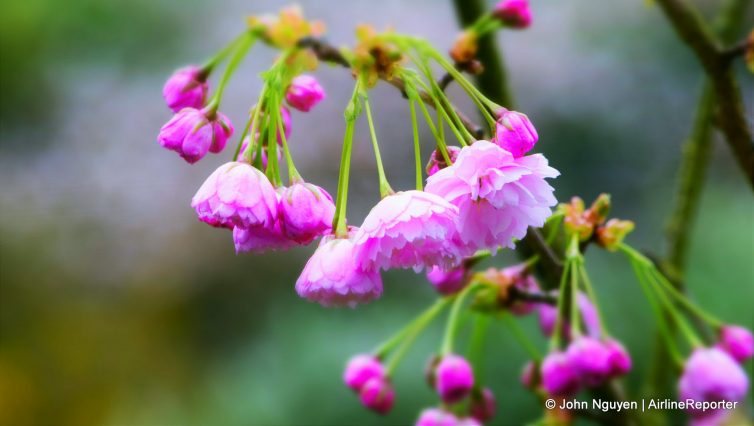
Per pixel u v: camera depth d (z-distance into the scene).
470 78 0.62
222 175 0.49
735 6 0.67
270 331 1.43
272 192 0.49
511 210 0.48
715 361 0.58
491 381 1.17
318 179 1.49
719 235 1.35
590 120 1.59
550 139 1.58
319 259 0.49
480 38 0.60
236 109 1.67
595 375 0.56
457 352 1.20
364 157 1.49
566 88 1.65
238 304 1.65
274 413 1.30
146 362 1.70
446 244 0.47
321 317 1.36
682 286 0.65
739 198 1.42
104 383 1.74
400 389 1.21
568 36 1.74
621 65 1.68
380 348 0.63
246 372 1.38
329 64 0.53
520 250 0.61
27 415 1.73
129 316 1.76
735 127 0.58
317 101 0.54
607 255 1.30
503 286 0.59
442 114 0.49
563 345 0.63
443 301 0.62
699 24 0.58
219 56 0.54
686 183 0.67
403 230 0.47
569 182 1.54
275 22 0.54
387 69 0.50
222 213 0.48
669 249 0.67
